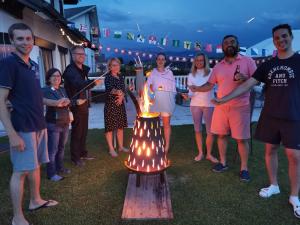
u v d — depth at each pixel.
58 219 2.59
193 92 4.02
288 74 2.58
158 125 3.00
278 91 2.65
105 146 4.95
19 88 2.28
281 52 2.64
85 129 4.04
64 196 3.04
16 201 2.38
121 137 4.57
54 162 3.45
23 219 2.45
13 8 6.16
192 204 2.84
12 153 2.35
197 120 4.09
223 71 3.31
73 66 3.71
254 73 2.88
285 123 2.64
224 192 3.10
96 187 3.27
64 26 8.72
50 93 3.18
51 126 3.28
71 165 3.99
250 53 6.16
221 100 2.97
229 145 4.89
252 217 2.59
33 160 2.37
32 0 6.76
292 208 2.74
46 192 3.13
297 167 2.65
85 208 2.79
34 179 2.66
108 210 2.75
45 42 8.45
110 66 4.23
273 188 3.01
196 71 4.07
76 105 3.74
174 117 7.49
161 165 3.04
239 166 3.89
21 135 2.31
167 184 3.15
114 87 4.21
